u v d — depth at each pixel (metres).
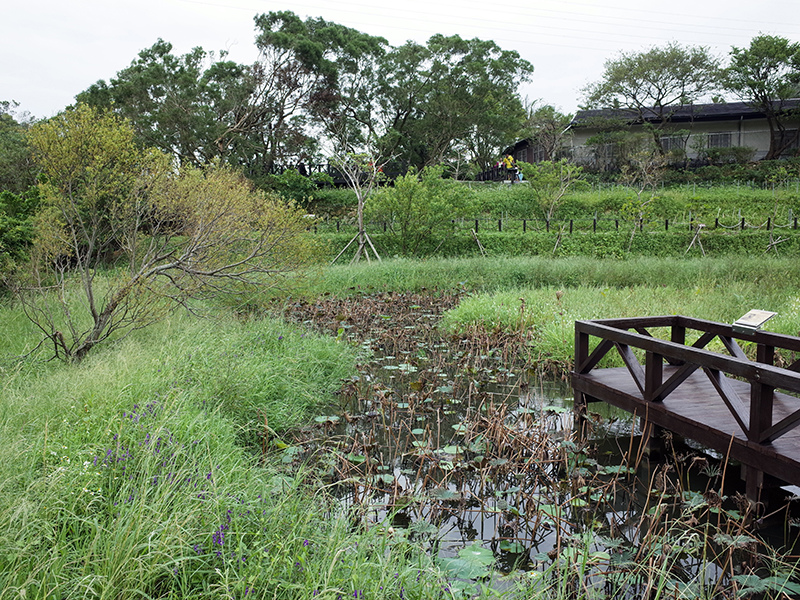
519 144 40.03
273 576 2.43
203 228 6.93
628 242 21.62
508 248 21.59
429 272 14.96
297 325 8.70
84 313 7.54
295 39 31.83
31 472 2.89
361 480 4.02
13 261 7.91
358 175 20.31
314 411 5.81
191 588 2.42
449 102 35.56
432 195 21.12
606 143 34.31
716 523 3.64
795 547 3.36
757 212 26.61
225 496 2.96
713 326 5.44
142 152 6.62
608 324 5.58
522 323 8.99
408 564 2.78
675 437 5.08
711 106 37.78
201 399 4.64
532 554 3.28
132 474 2.96
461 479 4.25
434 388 6.49
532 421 5.13
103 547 2.38
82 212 7.27
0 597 2.02
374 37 37.66
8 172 20.66
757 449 3.63
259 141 33.22
